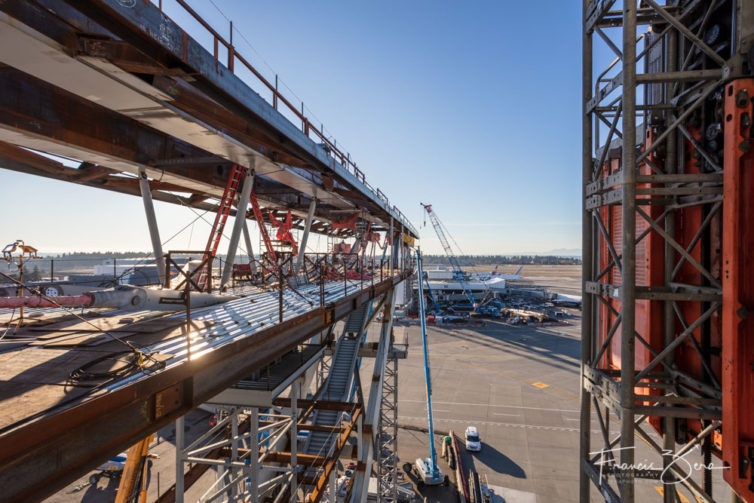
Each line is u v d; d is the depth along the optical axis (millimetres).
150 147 12852
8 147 10703
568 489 24859
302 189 19547
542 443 30906
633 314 6449
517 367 51781
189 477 13250
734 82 5586
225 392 11164
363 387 42938
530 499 23844
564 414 36594
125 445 4664
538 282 182500
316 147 14938
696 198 6871
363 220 35031
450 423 34625
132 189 16078
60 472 3842
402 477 26797
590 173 8297
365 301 18094
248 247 20625
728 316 5602
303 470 18047
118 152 11641
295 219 33656
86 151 10648
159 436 29578
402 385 44750
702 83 6586
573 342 66188
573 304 106562
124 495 11062
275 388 11430
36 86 9055
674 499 7504
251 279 19078
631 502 6328
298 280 19328
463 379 46875
